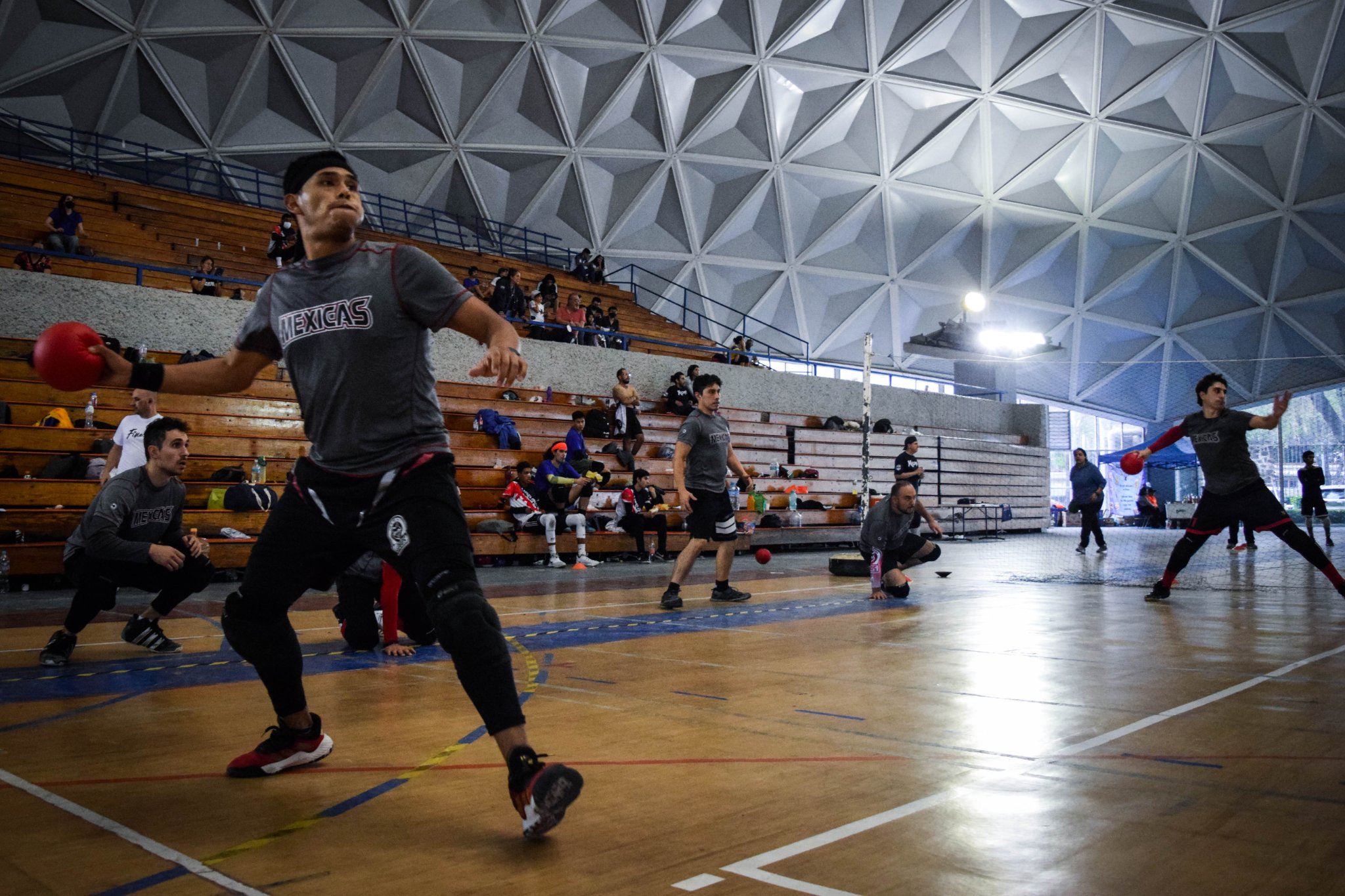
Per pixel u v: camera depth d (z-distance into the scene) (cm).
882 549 801
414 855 205
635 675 440
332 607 756
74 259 1387
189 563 500
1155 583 976
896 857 203
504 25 2539
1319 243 2983
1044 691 398
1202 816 232
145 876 192
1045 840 214
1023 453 2730
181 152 2344
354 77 2477
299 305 252
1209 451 749
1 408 1084
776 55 2727
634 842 213
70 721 345
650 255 2933
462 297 247
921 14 2695
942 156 2981
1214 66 2762
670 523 1562
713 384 756
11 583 902
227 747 307
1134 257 3200
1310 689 402
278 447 1237
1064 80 2844
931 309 3238
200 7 2248
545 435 1551
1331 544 1845
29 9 2083
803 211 3012
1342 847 209
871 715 351
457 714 356
